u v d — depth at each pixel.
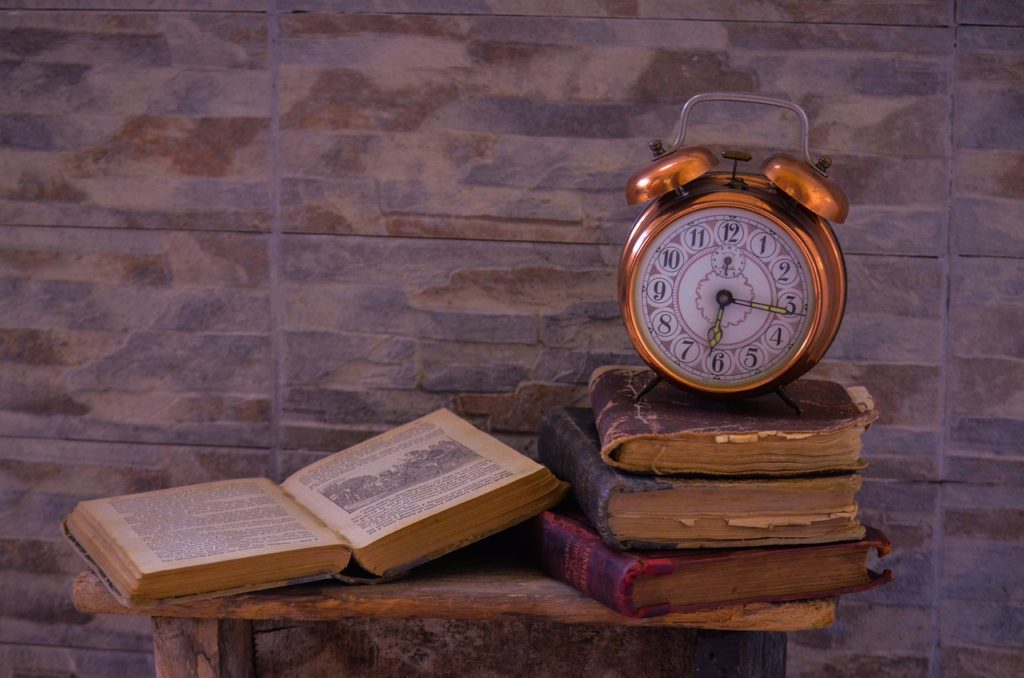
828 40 1.25
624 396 1.07
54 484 1.38
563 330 1.31
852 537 0.95
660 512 0.91
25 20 1.31
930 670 1.32
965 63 1.24
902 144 1.25
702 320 1.01
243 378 1.35
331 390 1.34
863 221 1.26
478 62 1.27
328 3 1.28
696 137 1.27
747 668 1.02
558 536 0.99
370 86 1.29
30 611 1.39
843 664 1.33
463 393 1.33
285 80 1.29
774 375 1.01
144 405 1.36
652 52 1.26
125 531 0.97
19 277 1.35
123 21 1.30
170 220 1.33
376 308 1.32
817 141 1.26
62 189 1.33
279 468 1.36
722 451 0.92
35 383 1.36
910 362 1.28
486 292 1.31
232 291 1.33
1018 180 1.25
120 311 1.35
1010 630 1.30
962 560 1.30
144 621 1.39
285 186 1.31
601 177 1.28
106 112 1.31
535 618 0.97
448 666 1.21
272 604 0.96
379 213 1.31
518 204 1.29
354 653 1.21
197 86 1.30
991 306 1.27
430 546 1.00
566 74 1.27
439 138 1.29
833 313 1.00
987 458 1.28
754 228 0.99
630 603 0.89
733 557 0.92
